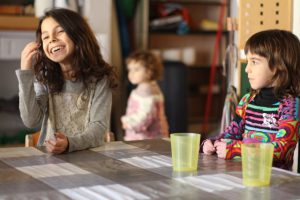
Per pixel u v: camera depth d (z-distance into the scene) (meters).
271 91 1.71
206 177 1.25
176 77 4.46
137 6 4.64
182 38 5.31
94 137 1.66
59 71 1.89
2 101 4.03
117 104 4.29
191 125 5.24
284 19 2.17
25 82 1.79
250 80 1.73
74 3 3.95
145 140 1.79
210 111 5.41
